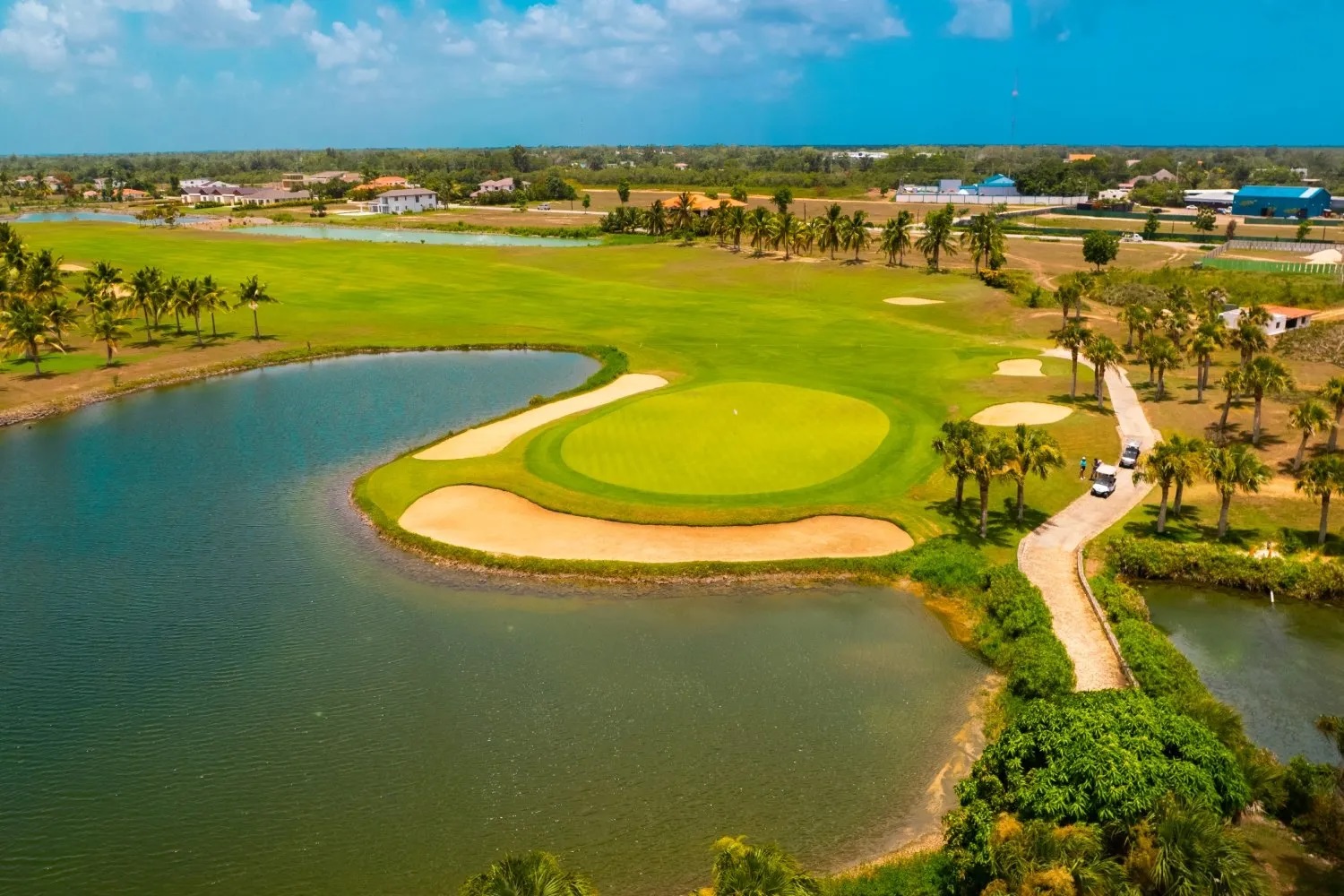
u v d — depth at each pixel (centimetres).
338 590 5547
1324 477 5759
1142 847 2748
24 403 9331
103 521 6594
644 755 3997
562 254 19700
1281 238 19812
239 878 3369
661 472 7294
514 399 9644
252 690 4509
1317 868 3269
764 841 3488
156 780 3881
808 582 5659
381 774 3894
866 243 18600
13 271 12431
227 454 8006
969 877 3041
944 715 4297
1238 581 5547
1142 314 10900
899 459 7531
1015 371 10244
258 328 12662
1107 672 4556
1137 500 6725
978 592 5397
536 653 4838
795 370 10306
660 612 5297
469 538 6178
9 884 3350
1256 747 3894
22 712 4341
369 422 8900
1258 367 7538
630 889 3284
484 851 3469
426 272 17438
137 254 19338
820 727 4200
